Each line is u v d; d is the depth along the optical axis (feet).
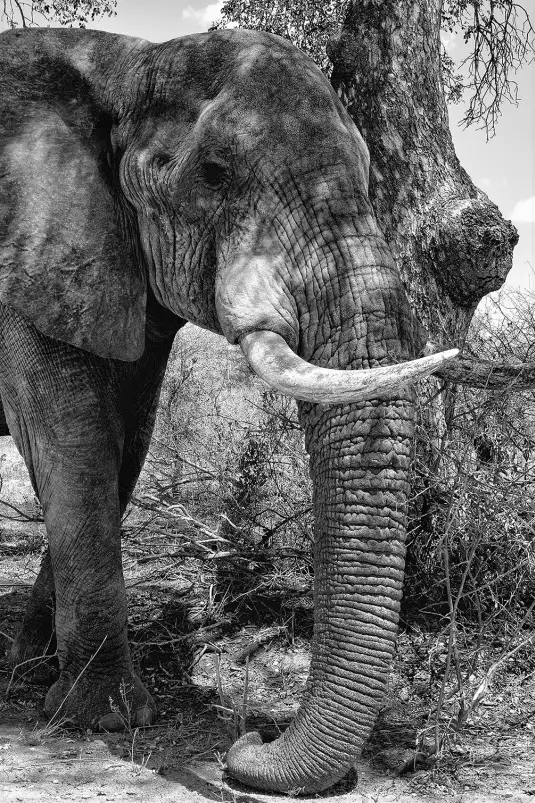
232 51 13.12
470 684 15.11
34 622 16.66
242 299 11.67
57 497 14.14
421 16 19.44
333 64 19.86
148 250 13.69
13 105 14.28
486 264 18.40
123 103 13.91
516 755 13.30
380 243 11.78
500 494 16.93
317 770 11.09
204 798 11.93
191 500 22.68
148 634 18.29
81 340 13.88
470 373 13.98
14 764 12.95
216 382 29.45
